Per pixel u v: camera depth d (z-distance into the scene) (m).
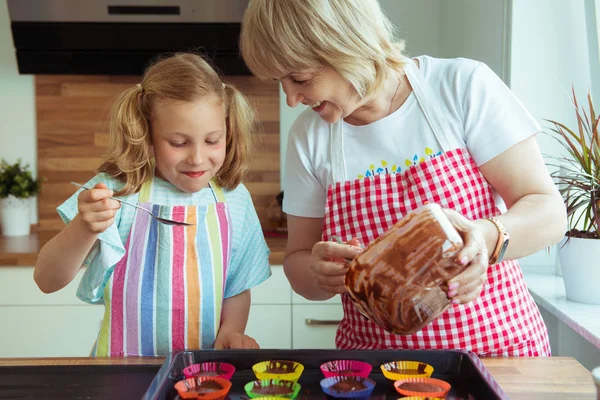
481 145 1.08
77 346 2.36
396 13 2.74
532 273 1.93
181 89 1.15
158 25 2.49
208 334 1.29
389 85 1.12
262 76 1.03
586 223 1.57
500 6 1.95
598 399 0.70
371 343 1.14
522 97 1.89
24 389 0.89
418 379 0.88
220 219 1.30
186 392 0.84
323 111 1.05
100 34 2.50
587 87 1.88
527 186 1.04
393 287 0.81
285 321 2.38
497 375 0.96
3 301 2.33
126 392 0.88
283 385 0.88
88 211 1.07
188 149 1.18
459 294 0.82
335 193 1.16
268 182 2.82
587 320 1.38
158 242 1.27
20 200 2.68
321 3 0.94
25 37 2.50
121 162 1.24
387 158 1.13
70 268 1.14
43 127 2.78
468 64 1.12
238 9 2.47
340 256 0.95
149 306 1.26
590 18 1.84
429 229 0.81
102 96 2.77
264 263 1.37
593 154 1.60
